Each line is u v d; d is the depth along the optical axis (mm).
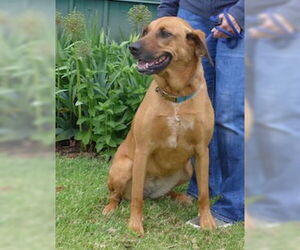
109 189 3424
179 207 3510
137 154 3090
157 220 3227
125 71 4566
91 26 5953
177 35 2914
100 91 4512
